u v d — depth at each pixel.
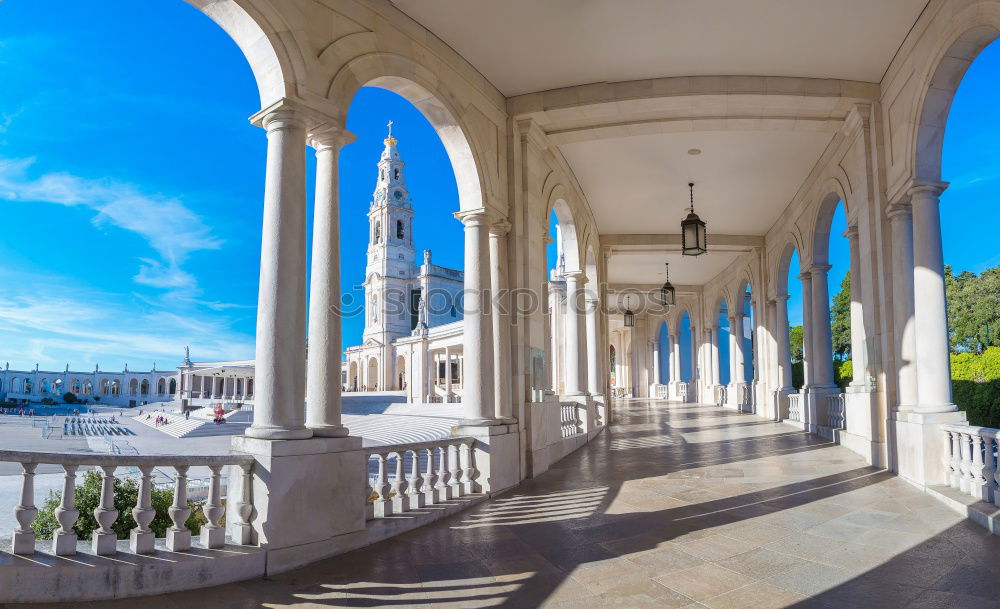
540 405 11.13
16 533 4.82
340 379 6.50
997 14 6.84
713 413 25.23
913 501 7.93
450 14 8.38
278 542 5.49
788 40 9.36
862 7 8.49
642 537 6.41
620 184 15.81
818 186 14.65
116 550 5.10
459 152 9.67
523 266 10.74
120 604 4.63
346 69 6.95
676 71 10.30
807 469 10.59
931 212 9.03
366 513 6.81
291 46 6.21
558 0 8.17
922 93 8.70
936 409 8.83
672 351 38.81
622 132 11.70
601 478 10.15
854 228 12.49
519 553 5.95
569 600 4.68
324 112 6.46
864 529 6.58
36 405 115.75
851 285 12.99
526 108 10.88
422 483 8.00
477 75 10.02
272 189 6.04
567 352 16.09
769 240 20.94
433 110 9.08
